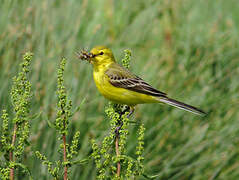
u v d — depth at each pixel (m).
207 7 15.85
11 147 7.31
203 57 13.40
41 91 11.20
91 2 14.77
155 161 11.41
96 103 11.77
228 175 11.32
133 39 14.39
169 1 15.53
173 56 13.62
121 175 7.36
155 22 15.12
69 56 12.00
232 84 12.63
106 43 13.59
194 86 12.77
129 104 10.50
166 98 10.25
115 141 7.78
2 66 11.27
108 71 10.44
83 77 11.93
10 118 10.52
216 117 12.14
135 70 13.45
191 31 14.91
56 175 7.48
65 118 7.39
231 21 15.48
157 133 11.73
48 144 10.50
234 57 13.31
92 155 7.33
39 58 11.67
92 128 11.38
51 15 12.77
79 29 12.92
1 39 11.77
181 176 11.27
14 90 7.51
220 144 11.69
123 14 14.89
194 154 11.58
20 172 9.90
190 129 11.89
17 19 12.23
